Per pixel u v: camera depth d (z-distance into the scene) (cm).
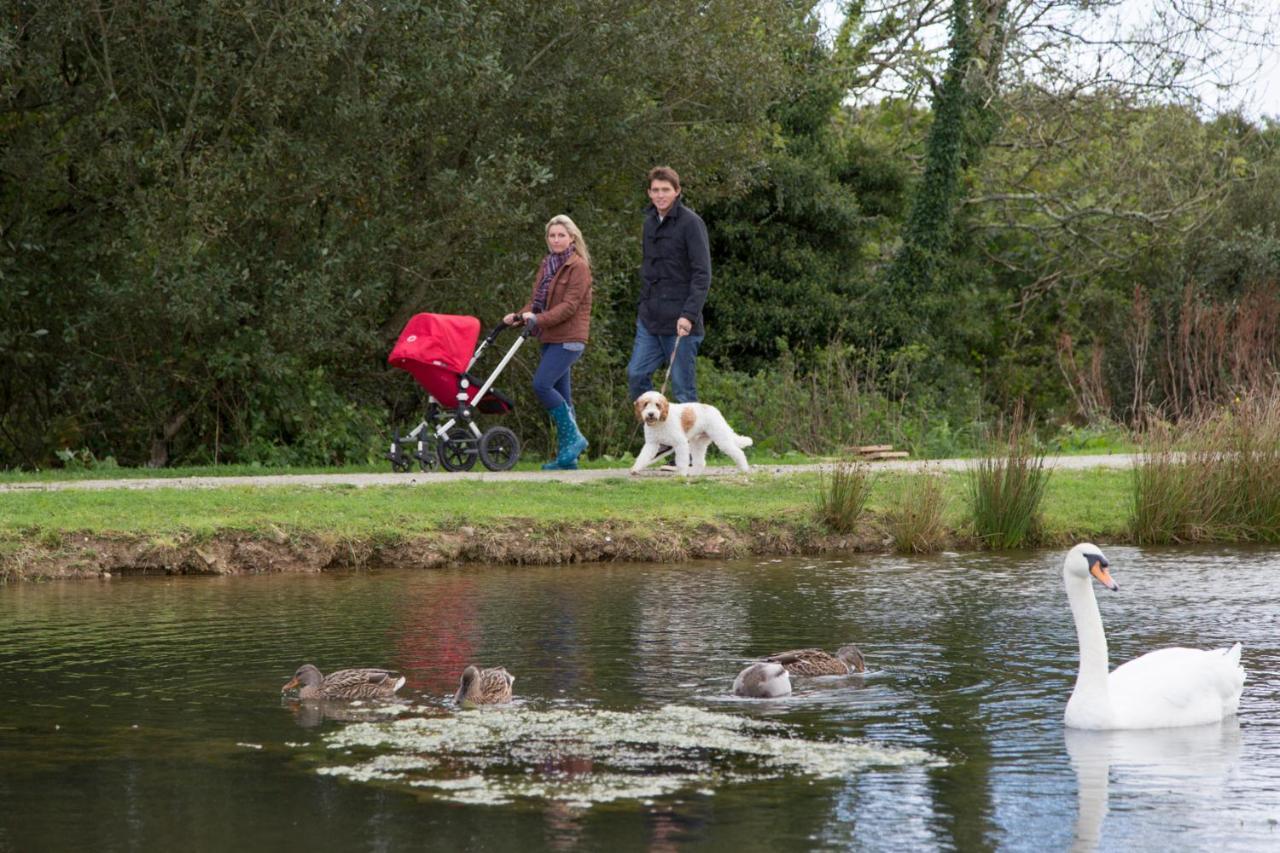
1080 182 3972
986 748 607
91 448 2050
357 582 1100
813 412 2231
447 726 641
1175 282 3516
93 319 1867
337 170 1834
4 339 1895
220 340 1872
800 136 3209
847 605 995
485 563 1215
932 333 3444
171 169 1848
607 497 1362
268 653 814
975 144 3528
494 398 1571
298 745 608
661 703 691
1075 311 4078
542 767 573
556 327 1537
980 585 1097
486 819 504
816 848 473
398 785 548
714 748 604
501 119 2017
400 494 1341
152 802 525
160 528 1166
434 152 1989
